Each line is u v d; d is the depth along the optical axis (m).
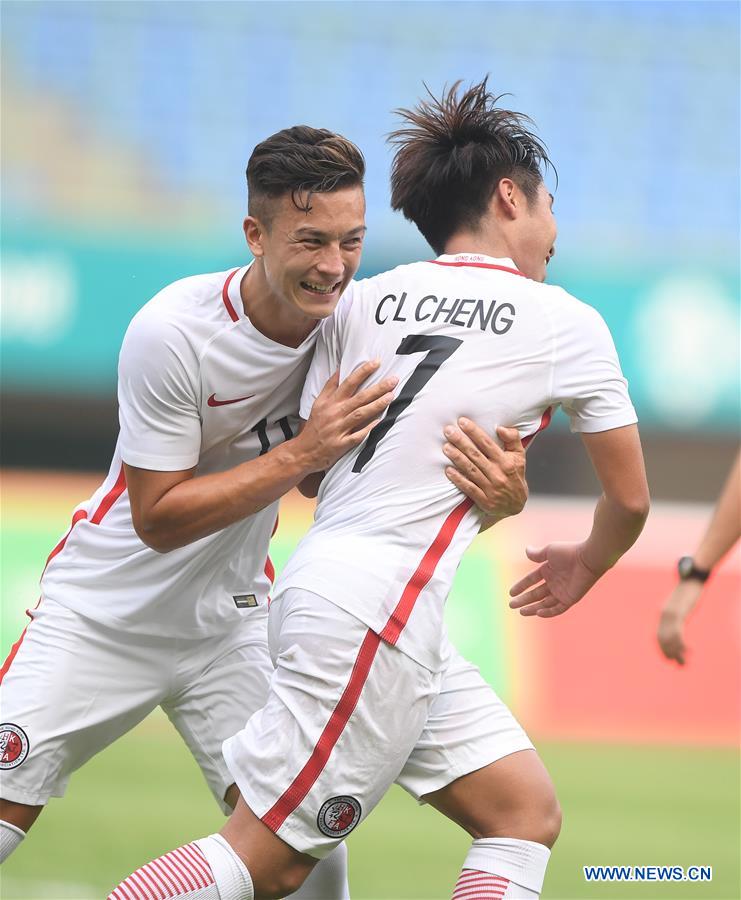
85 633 11.48
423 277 10.30
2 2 54.94
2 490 45.44
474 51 57.06
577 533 41.75
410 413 9.88
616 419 9.94
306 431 9.99
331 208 9.60
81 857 16.98
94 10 55.62
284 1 56.78
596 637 32.78
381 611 9.48
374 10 56.75
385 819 21.61
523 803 10.08
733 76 57.06
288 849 9.51
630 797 23.58
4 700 11.23
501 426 9.85
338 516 9.97
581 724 31.95
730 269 45.53
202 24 55.91
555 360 9.89
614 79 56.97
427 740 10.27
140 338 10.41
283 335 10.54
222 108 54.81
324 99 55.62
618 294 45.44
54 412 48.03
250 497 10.05
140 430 10.45
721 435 45.50
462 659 10.73
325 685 9.46
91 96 54.00
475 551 39.16
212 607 11.73
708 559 11.37
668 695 32.38
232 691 11.93
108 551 11.61
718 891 17.12
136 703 11.68
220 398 10.60
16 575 34.06
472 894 9.83
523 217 10.55
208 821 19.55
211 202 52.12
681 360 45.09
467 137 10.54
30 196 50.50
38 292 44.81
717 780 25.59
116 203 51.19
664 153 55.81
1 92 53.34
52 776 11.34
